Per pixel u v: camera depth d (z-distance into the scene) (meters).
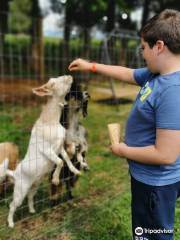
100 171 4.78
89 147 5.68
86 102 3.39
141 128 2.21
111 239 3.29
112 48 8.38
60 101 3.18
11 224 3.35
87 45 11.05
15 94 9.38
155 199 2.23
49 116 3.20
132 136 2.28
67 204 3.84
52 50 12.77
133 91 9.47
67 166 3.49
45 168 3.28
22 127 6.52
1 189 3.87
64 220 3.55
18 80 11.46
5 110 7.81
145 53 2.18
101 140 6.10
